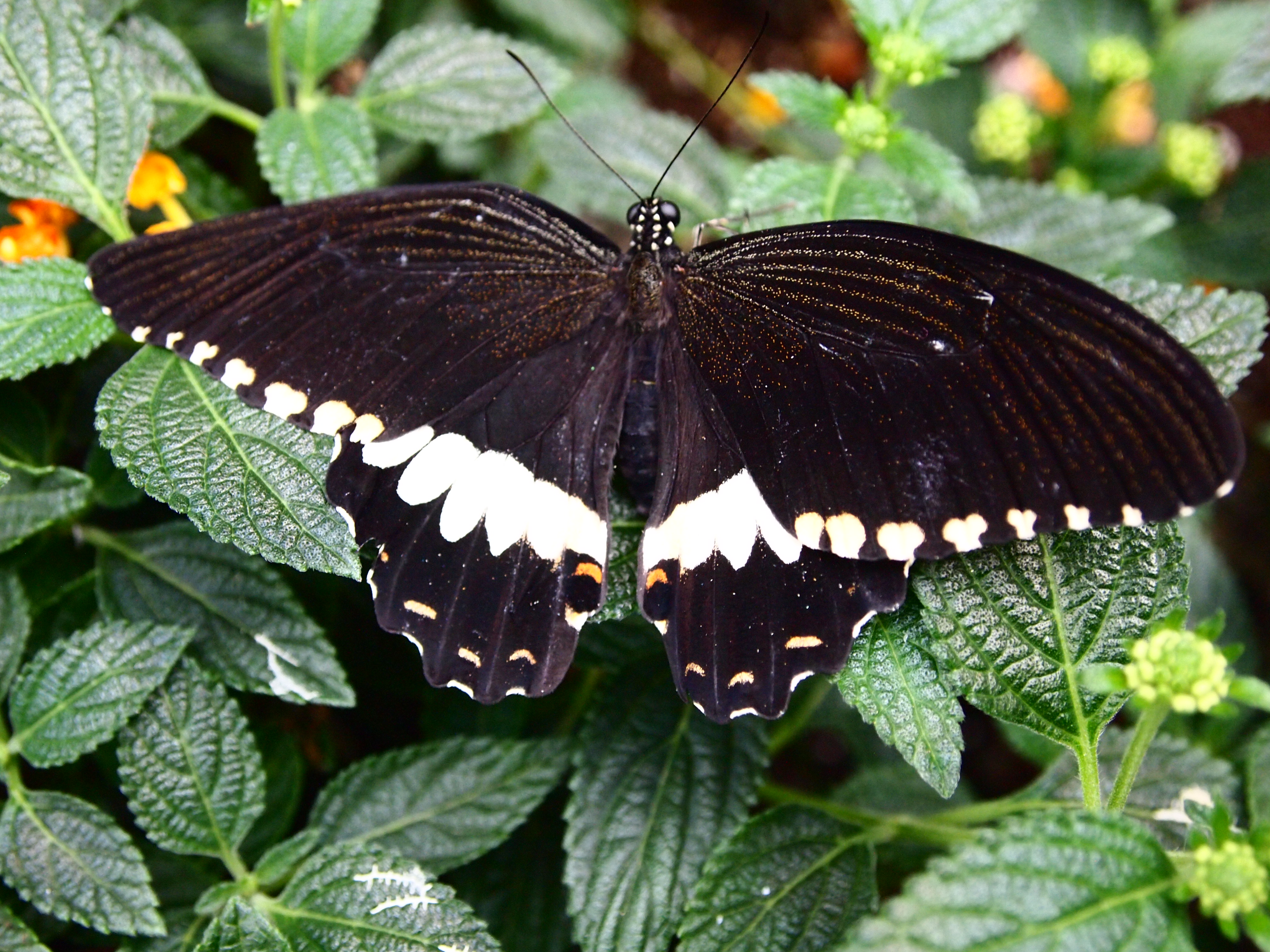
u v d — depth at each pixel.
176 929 0.32
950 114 0.41
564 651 0.31
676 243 0.34
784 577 0.31
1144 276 0.39
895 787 0.35
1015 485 0.30
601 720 0.33
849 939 0.29
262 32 0.37
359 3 0.34
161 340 0.31
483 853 0.33
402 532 0.31
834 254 0.31
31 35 0.32
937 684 0.31
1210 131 0.41
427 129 0.34
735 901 0.32
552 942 0.34
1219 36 0.40
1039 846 0.29
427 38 0.35
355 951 0.31
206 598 0.33
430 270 0.31
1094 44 0.39
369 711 0.36
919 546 0.30
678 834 0.33
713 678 0.31
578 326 0.32
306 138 0.34
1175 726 0.35
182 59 0.34
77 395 0.34
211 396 0.31
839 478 0.30
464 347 0.31
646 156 0.36
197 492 0.31
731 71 0.48
